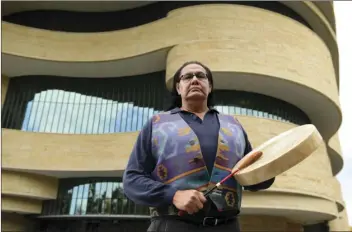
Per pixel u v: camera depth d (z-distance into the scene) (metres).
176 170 2.25
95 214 17.41
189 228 2.12
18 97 19.83
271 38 15.84
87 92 19.77
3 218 18.33
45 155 17.14
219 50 15.36
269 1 18.95
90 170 16.61
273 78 15.22
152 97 18.50
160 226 2.20
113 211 17.38
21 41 18.30
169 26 16.77
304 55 16.39
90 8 20.89
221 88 16.38
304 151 2.18
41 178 18.16
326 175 15.94
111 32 18.45
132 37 17.81
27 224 19.19
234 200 2.27
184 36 16.14
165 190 2.10
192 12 16.56
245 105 16.33
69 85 20.03
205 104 2.70
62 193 18.62
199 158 2.27
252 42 15.57
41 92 19.91
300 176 14.66
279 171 2.12
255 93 16.69
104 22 21.11
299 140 2.25
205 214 2.13
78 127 18.67
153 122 2.55
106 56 17.97
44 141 17.45
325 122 19.22
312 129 2.38
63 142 17.38
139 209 17.25
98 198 17.86
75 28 21.09
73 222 18.94
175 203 2.02
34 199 18.41
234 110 16.05
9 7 21.14
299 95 16.61
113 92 19.45
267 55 15.44
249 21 16.02
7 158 16.95
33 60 18.41
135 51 17.33
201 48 15.55
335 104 17.12
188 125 2.44
